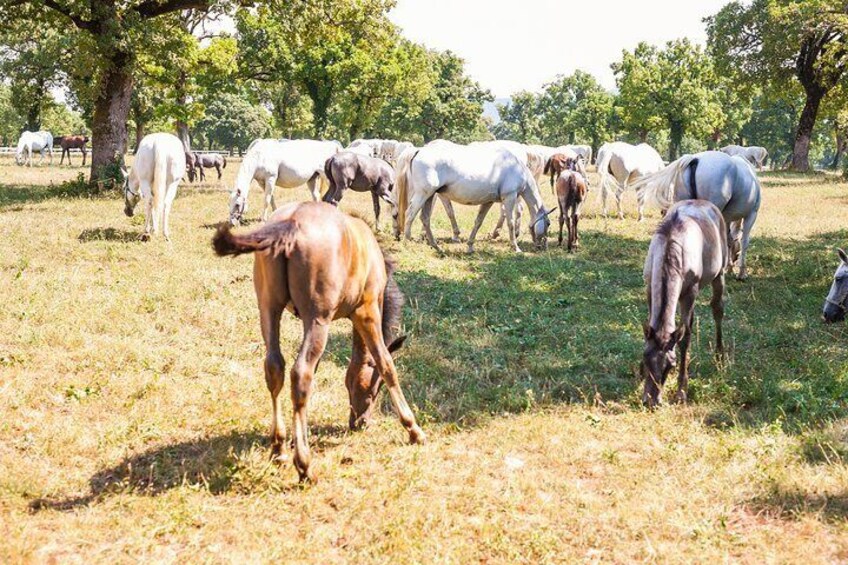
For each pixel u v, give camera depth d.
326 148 16.03
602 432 5.67
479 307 9.73
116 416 5.61
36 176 29.67
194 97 39.53
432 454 5.17
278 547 3.90
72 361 6.75
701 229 6.54
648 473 4.95
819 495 4.58
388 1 22.91
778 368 7.19
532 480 4.78
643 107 66.62
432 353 7.55
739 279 11.31
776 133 88.12
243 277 10.43
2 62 42.69
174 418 5.61
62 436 5.12
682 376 6.52
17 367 6.45
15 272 10.03
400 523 4.17
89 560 3.71
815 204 22.25
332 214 4.64
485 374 7.04
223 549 3.91
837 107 47.22
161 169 12.55
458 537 4.07
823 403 6.21
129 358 6.94
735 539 4.11
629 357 7.57
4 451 4.90
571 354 7.68
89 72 21.03
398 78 54.12
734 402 6.43
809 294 10.39
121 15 20.39
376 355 5.16
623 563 3.92
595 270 12.12
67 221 14.59
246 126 104.31
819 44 42.56
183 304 8.86
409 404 6.16
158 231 13.54
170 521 4.11
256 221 16.19
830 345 7.91
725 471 4.94
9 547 3.70
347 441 5.33
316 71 48.66
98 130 21.84
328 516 4.28
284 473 4.70
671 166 10.47
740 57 44.50
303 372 4.40
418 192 13.16
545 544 4.01
